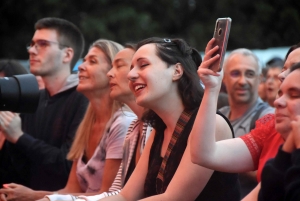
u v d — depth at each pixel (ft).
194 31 86.28
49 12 86.28
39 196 28.07
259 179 19.25
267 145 19.44
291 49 21.31
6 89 21.77
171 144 21.59
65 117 32.99
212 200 20.84
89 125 29.76
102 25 81.00
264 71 41.45
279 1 87.92
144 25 84.38
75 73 34.91
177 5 89.10
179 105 21.79
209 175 20.39
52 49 34.60
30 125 34.32
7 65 37.93
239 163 19.42
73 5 85.56
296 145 15.24
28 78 22.22
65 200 24.17
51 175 32.30
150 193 22.15
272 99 38.58
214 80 18.16
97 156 28.19
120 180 25.68
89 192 28.22
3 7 87.10
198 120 18.37
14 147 33.32
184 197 20.38
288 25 87.61
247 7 88.33
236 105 33.50
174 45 22.16
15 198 27.86
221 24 18.07
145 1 85.97
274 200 15.46
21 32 87.76
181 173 20.40
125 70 26.30
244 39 86.58
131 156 25.35
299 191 14.64
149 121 22.71
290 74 16.46
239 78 33.24
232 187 21.22
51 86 34.35
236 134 32.73
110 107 29.17
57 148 32.09
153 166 22.18
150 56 21.70
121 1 85.81
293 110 16.17
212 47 18.22
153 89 21.50
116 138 27.37
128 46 26.94
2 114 31.71
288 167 15.35
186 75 21.70
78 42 35.94
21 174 33.91
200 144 18.37
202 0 88.99
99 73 29.14
